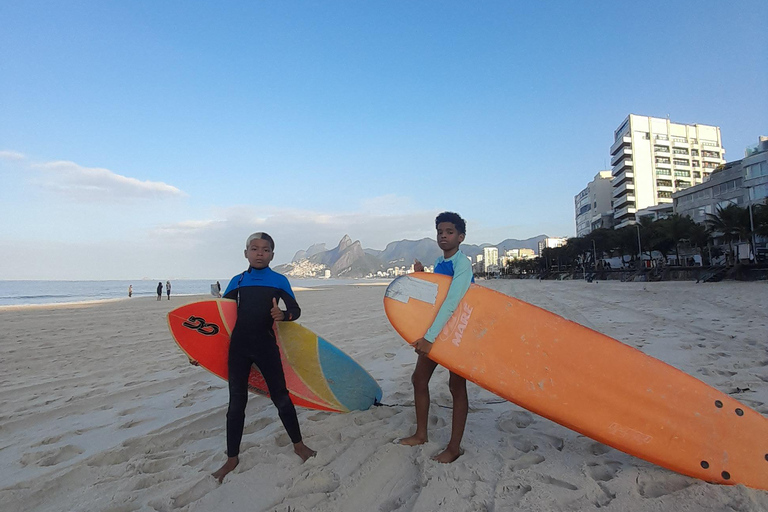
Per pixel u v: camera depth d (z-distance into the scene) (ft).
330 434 9.65
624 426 7.50
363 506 6.70
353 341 24.64
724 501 6.31
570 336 8.16
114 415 12.08
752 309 31.30
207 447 9.40
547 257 257.96
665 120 251.39
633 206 242.37
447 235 8.57
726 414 7.40
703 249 127.75
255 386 9.75
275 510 6.59
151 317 44.37
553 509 6.25
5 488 7.63
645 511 6.15
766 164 125.80
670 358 15.80
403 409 11.42
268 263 9.00
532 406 7.66
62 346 24.98
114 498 7.14
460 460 7.98
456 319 8.25
